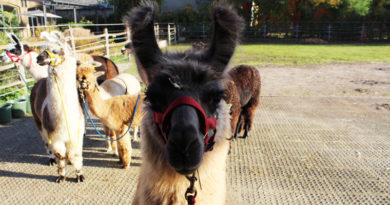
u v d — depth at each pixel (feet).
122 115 15.98
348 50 76.89
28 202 13.38
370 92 33.83
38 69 23.06
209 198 7.22
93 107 15.42
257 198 13.56
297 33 105.70
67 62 13.66
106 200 13.61
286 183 14.89
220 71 7.04
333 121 24.38
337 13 106.73
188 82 6.25
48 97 13.97
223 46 6.97
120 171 16.60
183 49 7.95
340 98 31.42
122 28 97.09
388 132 21.76
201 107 6.14
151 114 6.95
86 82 14.85
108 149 19.21
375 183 14.78
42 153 18.76
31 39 44.65
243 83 17.98
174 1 119.96
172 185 6.97
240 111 18.61
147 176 7.22
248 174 15.80
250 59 60.13
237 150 18.93
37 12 87.81
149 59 7.06
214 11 6.85
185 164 5.58
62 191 14.38
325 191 14.11
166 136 6.11
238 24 6.87
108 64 26.08
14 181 15.23
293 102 30.09
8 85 28.14
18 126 23.56
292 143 19.97
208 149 6.73
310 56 65.10
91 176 15.96
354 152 18.43
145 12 6.89
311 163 17.03
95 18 110.73
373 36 105.29
